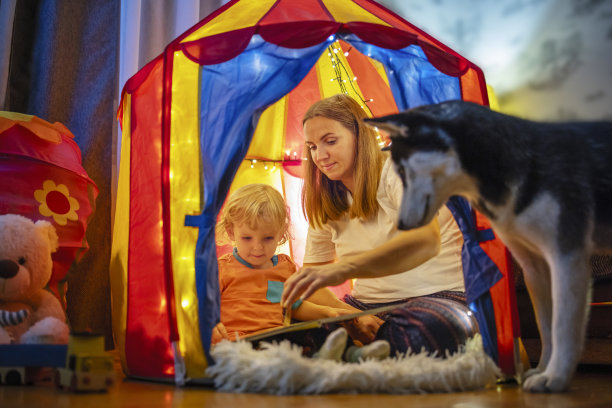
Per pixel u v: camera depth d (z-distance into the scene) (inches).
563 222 52.1
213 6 122.6
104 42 103.3
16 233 68.2
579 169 53.3
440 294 70.0
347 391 52.8
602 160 53.8
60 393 52.6
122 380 64.6
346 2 74.9
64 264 79.2
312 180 83.7
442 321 62.2
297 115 99.5
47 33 100.0
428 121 52.8
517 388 57.9
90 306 98.1
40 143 79.1
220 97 65.4
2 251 67.1
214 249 62.6
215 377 56.9
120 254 72.1
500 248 66.6
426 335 61.7
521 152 53.4
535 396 51.0
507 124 54.6
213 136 64.6
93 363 52.6
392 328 64.3
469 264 65.3
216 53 63.9
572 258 51.9
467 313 64.6
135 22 106.8
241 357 54.9
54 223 77.7
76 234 80.7
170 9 114.7
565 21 143.9
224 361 56.1
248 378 53.8
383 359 59.3
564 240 52.1
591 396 50.9
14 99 97.6
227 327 72.1
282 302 58.6
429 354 61.2
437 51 68.7
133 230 69.1
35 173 77.3
